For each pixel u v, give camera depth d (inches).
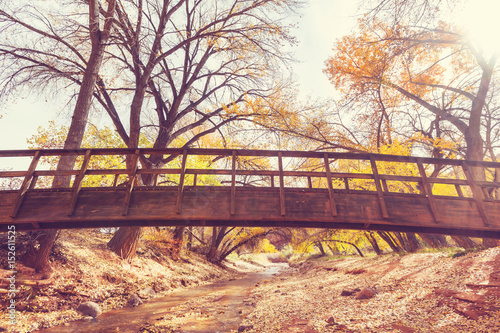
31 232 328.5
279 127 561.3
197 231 1261.1
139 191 247.8
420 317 205.3
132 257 501.0
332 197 243.4
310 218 238.8
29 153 263.7
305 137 561.6
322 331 204.1
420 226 244.4
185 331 235.6
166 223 251.9
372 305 255.3
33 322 243.8
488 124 567.8
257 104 577.0
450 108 543.8
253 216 238.1
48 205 238.8
